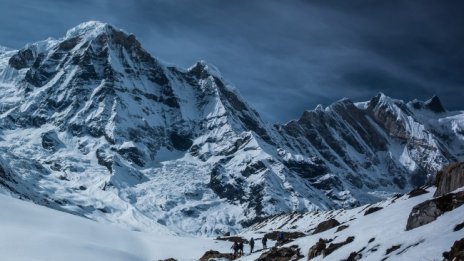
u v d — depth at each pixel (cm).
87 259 7231
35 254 7025
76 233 9038
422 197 7006
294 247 7444
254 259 8044
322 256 5956
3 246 7162
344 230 6856
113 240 9712
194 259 9350
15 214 9056
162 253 10025
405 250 4475
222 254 9381
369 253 4984
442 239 4178
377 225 5922
